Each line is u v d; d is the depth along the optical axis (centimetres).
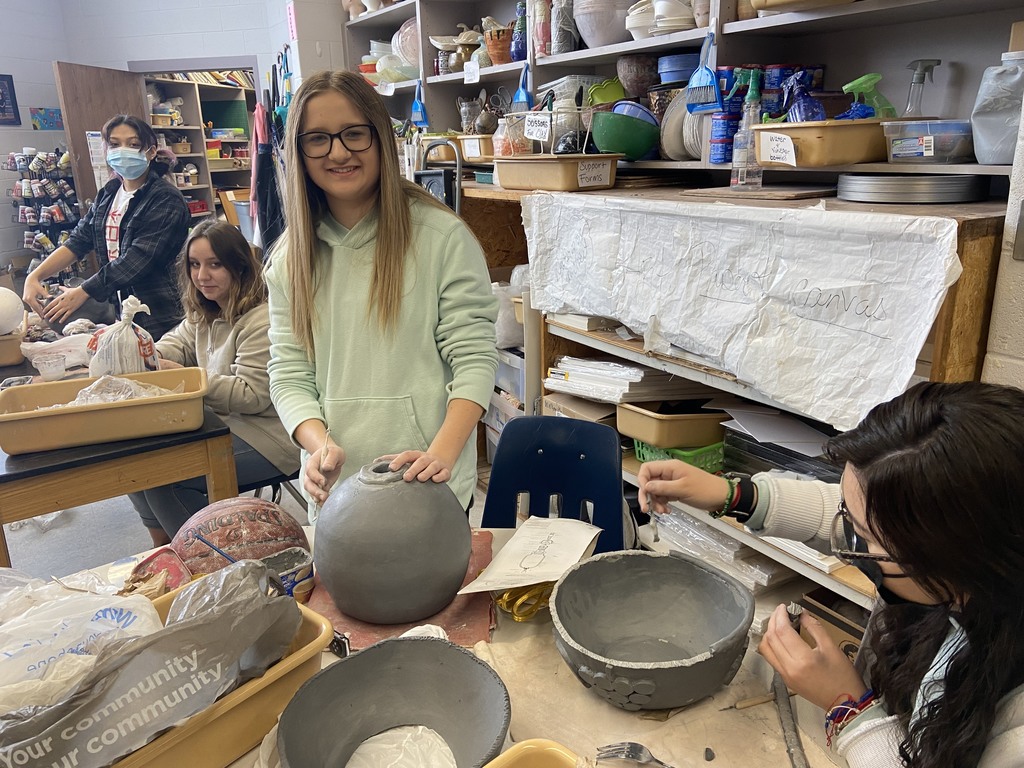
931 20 173
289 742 75
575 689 93
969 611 64
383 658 86
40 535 284
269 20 562
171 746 75
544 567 108
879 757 74
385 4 371
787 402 151
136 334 201
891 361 130
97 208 351
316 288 146
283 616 83
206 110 735
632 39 234
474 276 146
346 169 135
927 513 59
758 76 184
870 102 172
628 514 166
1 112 601
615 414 229
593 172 217
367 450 147
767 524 106
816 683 84
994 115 141
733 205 158
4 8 589
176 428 180
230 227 234
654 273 182
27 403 182
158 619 85
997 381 130
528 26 266
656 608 103
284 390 150
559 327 236
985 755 65
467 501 149
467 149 295
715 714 88
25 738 66
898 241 125
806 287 143
